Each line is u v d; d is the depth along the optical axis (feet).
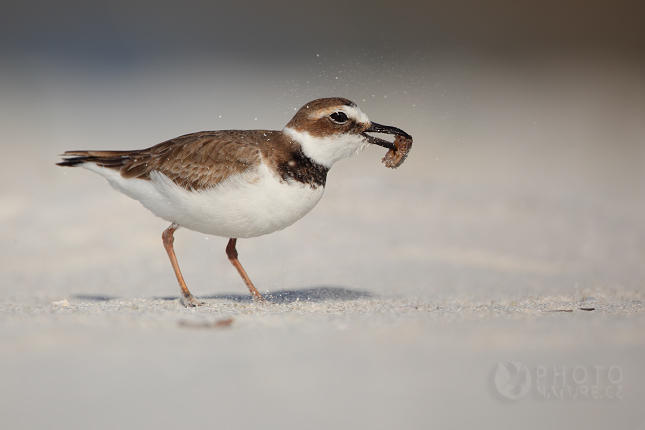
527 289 34.76
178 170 27.55
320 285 35.58
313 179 27.99
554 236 46.16
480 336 21.29
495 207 51.03
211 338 21.06
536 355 19.57
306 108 27.94
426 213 49.01
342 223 46.60
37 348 19.92
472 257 41.60
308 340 20.92
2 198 54.13
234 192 26.99
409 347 20.29
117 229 46.55
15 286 36.60
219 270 39.42
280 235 44.83
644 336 21.07
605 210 51.78
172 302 29.30
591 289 34.37
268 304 28.99
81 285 36.91
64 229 46.93
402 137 29.50
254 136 28.27
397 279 36.94
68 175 62.64
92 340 20.65
